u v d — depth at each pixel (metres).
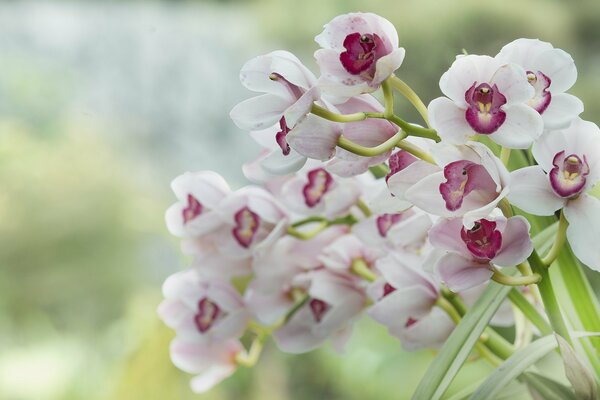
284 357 5.17
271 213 1.17
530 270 1.02
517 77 0.94
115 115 9.94
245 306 1.22
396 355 4.84
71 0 10.57
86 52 10.42
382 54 0.97
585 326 1.08
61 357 5.34
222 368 1.26
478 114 0.94
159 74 10.36
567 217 0.98
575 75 0.98
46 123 8.05
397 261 1.11
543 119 0.97
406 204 1.06
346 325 1.20
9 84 8.48
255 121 0.99
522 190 0.98
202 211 1.18
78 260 6.64
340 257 1.17
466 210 0.96
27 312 6.38
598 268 0.98
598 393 1.01
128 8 10.66
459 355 1.01
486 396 0.99
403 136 0.98
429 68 6.68
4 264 6.50
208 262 1.21
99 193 6.84
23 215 6.60
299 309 1.21
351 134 1.01
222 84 10.34
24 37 10.34
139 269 6.76
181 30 10.51
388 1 6.86
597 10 7.14
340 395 5.02
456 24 6.70
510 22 6.69
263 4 8.79
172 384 4.20
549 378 1.04
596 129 0.98
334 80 0.96
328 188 1.17
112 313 6.60
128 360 4.25
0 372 5.13
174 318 1.24
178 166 9.83
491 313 1.03
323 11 8.28
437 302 1.11
